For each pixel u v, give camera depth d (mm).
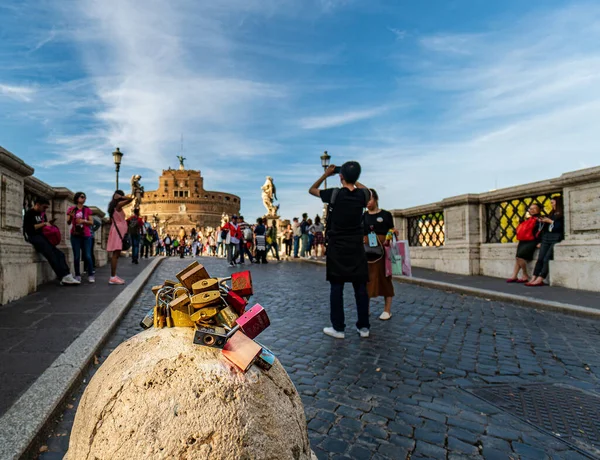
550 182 8758
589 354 4254
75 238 8367
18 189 6656
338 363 3977
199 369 1058
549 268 8617
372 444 2502
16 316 5168
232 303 1293
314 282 10391
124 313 5730
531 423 2771
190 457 954
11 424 2340
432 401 3119
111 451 990
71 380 3025
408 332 5180
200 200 117125
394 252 5758
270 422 1075
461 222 11570
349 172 4938
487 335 5035
